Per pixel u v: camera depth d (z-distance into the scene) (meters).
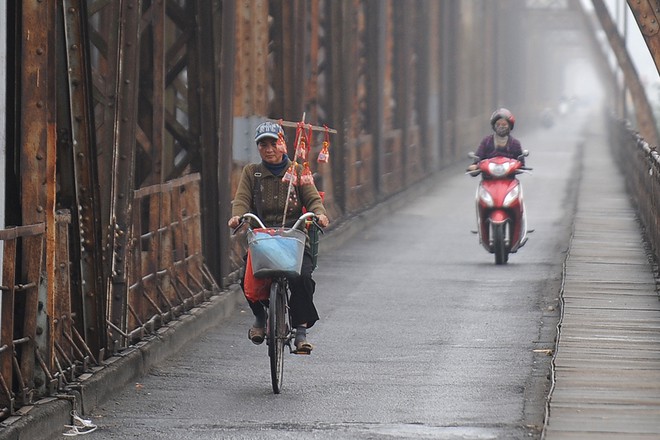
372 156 65.75
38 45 20.61
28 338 20.72
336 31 55.91
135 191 26.81
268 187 24.31
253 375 25.97
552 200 71.50
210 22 32.81
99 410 22.59
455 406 22.56
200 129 33.28
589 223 51.47
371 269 43.09
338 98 56.28
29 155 20.67
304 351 24.27
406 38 76.44
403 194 72.44
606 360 24.72
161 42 29.34
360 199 62.12
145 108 31.03
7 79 21.02
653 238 39.31
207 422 21.59
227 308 33.44
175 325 28.80
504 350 28.23
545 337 29.83
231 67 34.91
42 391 21.16
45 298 21.12
